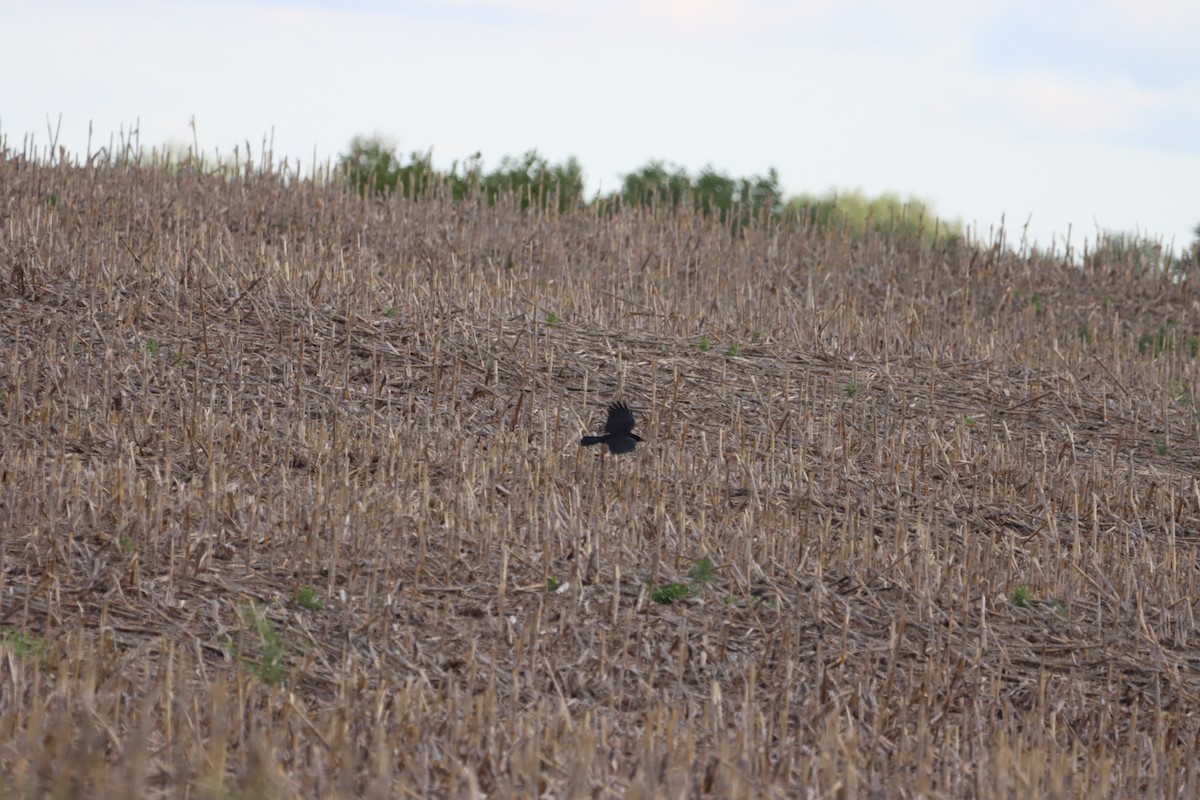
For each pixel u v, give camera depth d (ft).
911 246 337.11
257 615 114.32
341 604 120.37
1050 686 120.67
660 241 315.37
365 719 96.32
